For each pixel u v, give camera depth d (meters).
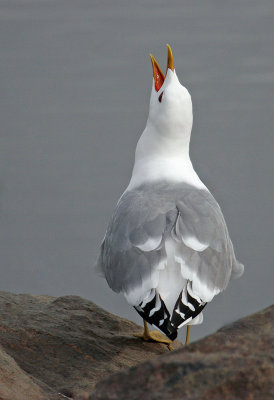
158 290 10.20
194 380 6.82
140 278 10.45
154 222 11.16
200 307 10.34
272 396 6.55
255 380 6.70
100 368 10.63
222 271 11.12
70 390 9.74
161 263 10.41
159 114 13.20
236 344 7.36
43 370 10.36
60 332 11.65
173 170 13.00
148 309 10.03
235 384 6.71
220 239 11.40
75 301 13.32
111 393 6.99
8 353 10.70
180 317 9.91
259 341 7.38
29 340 11.17
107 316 12.87
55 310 12.74
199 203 11.80
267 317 7.88
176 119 13.13
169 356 7.29
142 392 6.90
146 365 7.14
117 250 11.16
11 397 8.75
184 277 10.31
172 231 10.90
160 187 12.51
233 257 12.16
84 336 11.62
